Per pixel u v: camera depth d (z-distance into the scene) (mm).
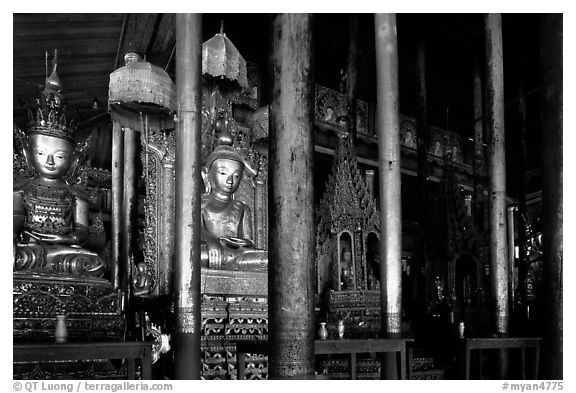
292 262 4797
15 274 7215
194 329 5738
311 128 5020
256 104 11820
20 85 9812
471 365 9367
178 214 5926
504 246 9398
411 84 16359
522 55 14703
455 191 12250
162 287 9172
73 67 9930
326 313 9625
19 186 8156
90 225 10117
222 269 9500
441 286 11648
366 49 14414
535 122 17547
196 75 6164
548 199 5332
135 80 7660
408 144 15445
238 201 10719
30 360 5418
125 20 8555
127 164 10258
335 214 10039
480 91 14859
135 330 8969
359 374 8875
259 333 9133
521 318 12438
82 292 7676
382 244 7445
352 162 10375
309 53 5094
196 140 6078
